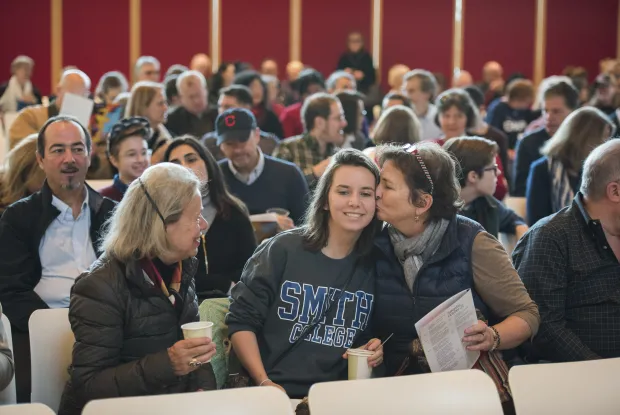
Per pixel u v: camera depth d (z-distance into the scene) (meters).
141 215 2.64
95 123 5.95
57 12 15.05
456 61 15.69
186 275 2.78
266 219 4.27
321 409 2.34
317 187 2.96
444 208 2.94
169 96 7.98
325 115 5.66
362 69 14.23
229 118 4.66
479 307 3.01
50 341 3.00
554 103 5.75
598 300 3.17
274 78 10.53
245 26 15.47
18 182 4.07
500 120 8.41
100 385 2.58
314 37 15.59
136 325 2.67
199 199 2.69
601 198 3.13
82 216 3.72
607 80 8.51
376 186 2.91
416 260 2.95
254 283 2.95
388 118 5.20
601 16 15.57
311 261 2.95
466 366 2.76
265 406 2.31
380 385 2.41
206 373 2.83
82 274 2.68
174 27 15.34
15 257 3.59
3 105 12.62
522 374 2.50
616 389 2.55
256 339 2.97
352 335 2.95
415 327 2.70
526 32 15.62
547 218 3.26
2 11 14.95
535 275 3.17
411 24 15.62
